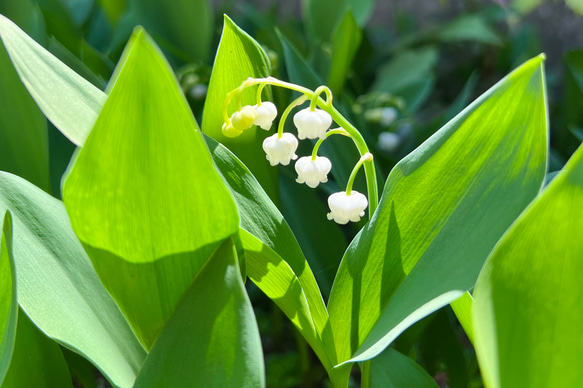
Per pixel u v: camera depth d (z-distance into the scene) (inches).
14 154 11.8
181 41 17.6
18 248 10.2
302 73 13.5
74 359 12.3
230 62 11.1
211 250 9.6
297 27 25.9
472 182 10.0
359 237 10.6
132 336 10.6
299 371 14.5
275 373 14.4
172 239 9.5
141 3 17.3
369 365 11.0
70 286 10.4
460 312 10.4
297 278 10.2
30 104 11.9
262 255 9.9
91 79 12.8
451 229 10.0
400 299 10.1
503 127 9.9
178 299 9.9
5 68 11.8
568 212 9.0
